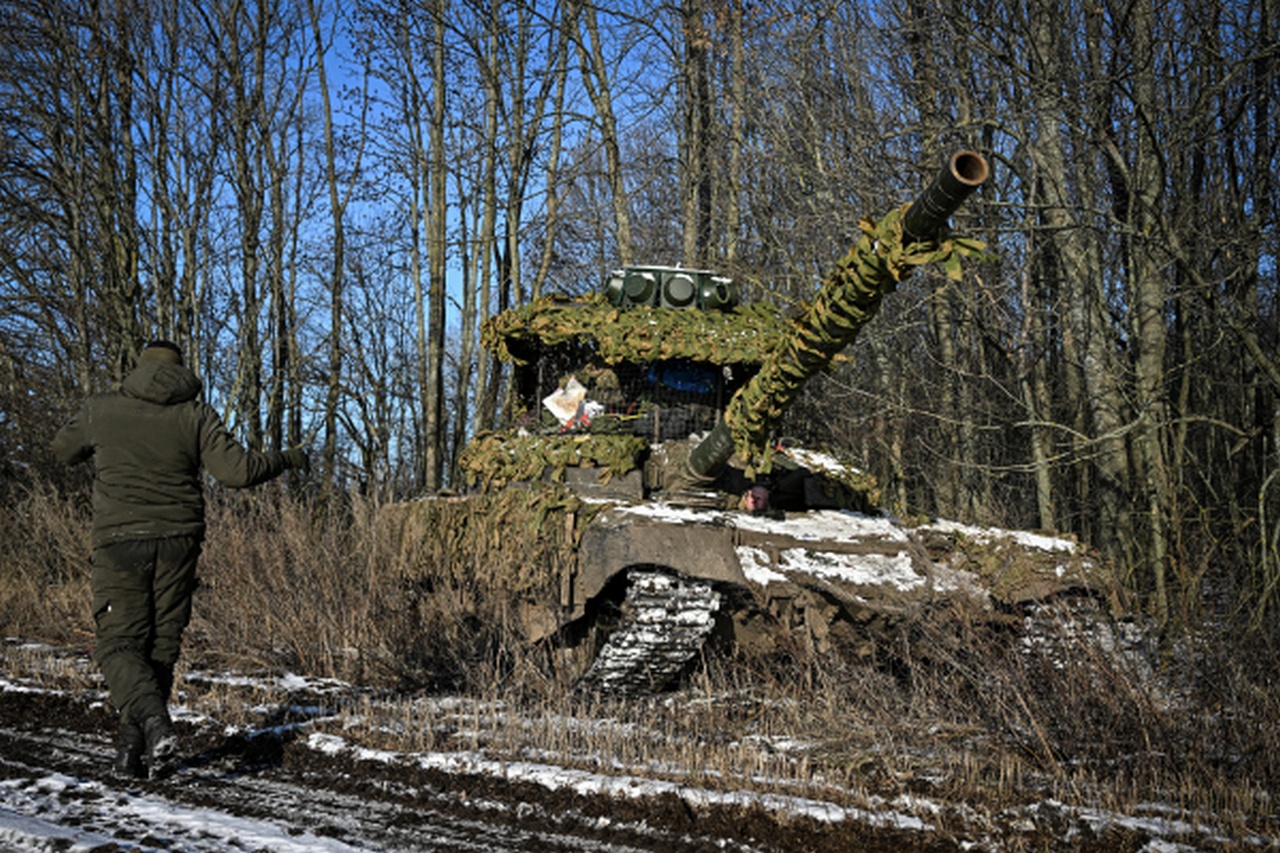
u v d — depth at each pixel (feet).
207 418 17.99
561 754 18.33
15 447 55.88
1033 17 33.71
